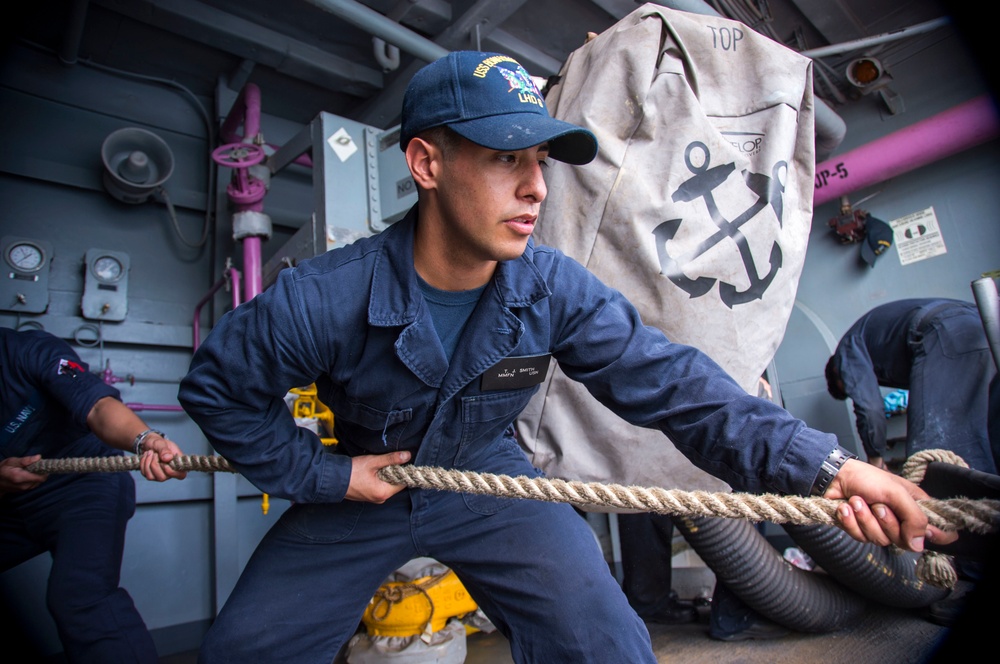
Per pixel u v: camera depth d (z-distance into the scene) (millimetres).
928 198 3176
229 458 985
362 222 2320
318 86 3455
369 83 3373
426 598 1867
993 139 2969
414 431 1039
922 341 2389
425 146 833
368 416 1015
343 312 915
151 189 2973
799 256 1294
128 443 1470
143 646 1503
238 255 3234
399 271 925
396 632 1872
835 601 1996
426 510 1065
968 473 732
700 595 2615
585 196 1276
